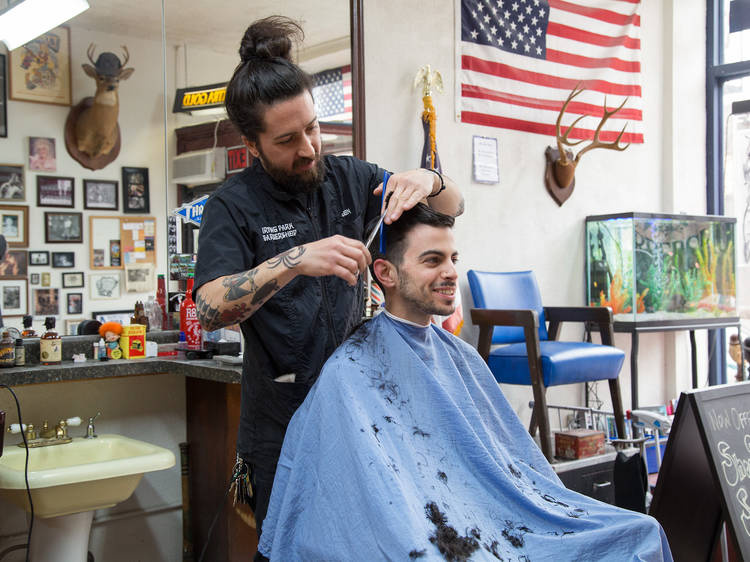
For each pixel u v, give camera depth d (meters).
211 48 2.86
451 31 3.65
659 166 4.67
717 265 4.33
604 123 4.12
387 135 3.40
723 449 1.92
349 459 1.21
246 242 1.41
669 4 4.67
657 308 4.04
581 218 4.23
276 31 1.35
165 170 2.77
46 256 2.53
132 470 2.06
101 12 2.64
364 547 1.15
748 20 4.73
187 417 2.78
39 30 2.52
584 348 3.27
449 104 3.64
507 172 3.88
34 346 2.48
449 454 1.31
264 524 1.32
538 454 1.51
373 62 3.35
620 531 1.23
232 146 2.89
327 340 1.43
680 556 2.01
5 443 2.38
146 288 2.74
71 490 2.00
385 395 1.31
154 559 2.73
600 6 4.30
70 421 2.38
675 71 4.67
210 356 2.53
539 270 4.04
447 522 1.20
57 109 2.56
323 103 3.12
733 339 4.49
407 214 1.37
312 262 1.21
